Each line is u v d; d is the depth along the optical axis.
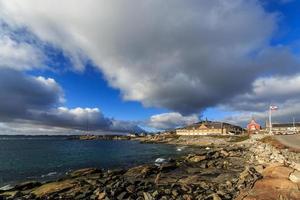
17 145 151.75
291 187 15.97
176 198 19.64
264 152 47.62
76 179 29.77
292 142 60.59
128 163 51.31
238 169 34.75
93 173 34.44
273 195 15.02
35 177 36.19
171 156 65.81
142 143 165.88
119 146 131.75
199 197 19.16
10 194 23.56
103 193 21.38
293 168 19.81
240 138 122.50
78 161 57.16
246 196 15.46
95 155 73.19
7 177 36.69
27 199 21.50
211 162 41.66
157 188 23.59
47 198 21.59
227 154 55.38
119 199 20.47
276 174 18.22
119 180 28.39
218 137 140.75
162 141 165.62
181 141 149.50
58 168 45.81
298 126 163.38
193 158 47.97
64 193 23.06
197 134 183.75
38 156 72.75
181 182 26.34
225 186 22.08
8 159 64.12
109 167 45.53
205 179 27.34
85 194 22.14
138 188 23.45
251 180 20.81
